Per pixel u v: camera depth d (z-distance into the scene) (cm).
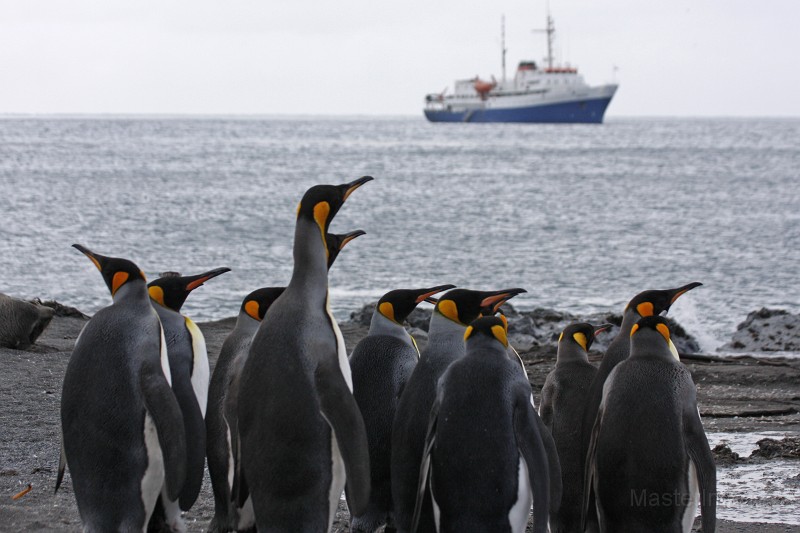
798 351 1948
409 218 5284
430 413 685
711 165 11281
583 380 821
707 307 2716
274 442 653
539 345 1866
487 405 661
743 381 1591
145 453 673
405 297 822
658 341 725
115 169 9688
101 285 2981
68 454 683
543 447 657
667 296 836
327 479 657
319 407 653
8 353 1520
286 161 11812
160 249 3900
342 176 9044
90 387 677
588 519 757
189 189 7256
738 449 1173
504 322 719
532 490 639
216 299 2742
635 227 4922
